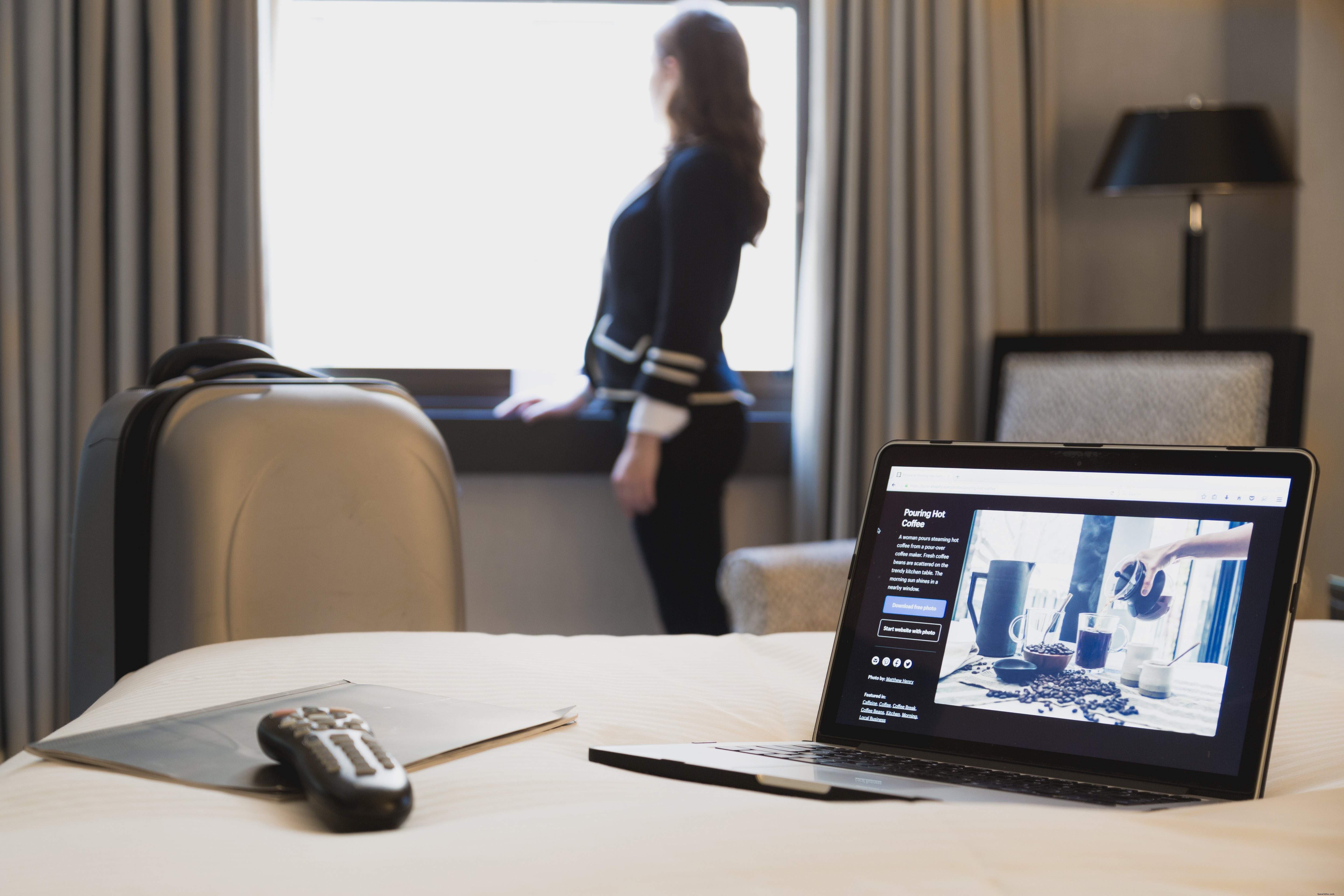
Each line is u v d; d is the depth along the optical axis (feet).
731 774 1.71
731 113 6.75
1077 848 1.26
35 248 7.16
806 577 5.55
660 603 7.20
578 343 8.51
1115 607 2.00
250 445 3.96
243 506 3.92
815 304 7.94
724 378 7.08
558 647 2.80
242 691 2.25
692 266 6.51
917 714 2.11
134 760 1.75
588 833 1.32
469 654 2.61
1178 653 1.90
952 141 7.89
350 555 4.11
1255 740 1.77
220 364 4.86
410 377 8.43
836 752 2.04
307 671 2.39
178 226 7.46
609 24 8.36
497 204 8.40
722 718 2.29
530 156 8.39
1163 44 8.16
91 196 7.28
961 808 1.41
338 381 4.49
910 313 8.05
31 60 7.09
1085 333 7.23
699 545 7.04
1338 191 7.50
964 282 8.11
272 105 7.55
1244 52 7.88
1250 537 1.92
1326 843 1.31
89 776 1.69
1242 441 6.31
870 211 7.97
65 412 7.32
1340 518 7.47
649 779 1.77
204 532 3.87
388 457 4.22
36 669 7.25
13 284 7.13
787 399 8.67
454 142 8.34
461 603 4.46
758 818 1.36
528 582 8.41
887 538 2.32
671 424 6.65
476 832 1.36
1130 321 8.38
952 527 2.26
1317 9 7.47
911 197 8.02
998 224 8.07
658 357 6.57
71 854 1.28
